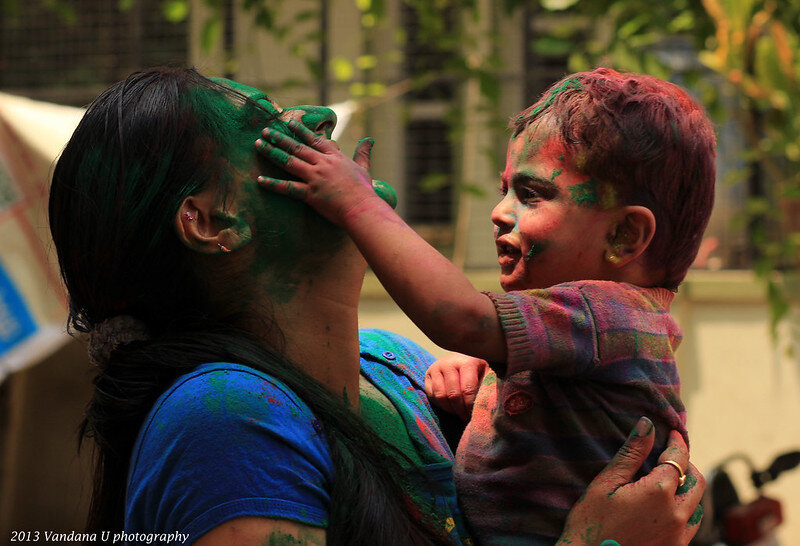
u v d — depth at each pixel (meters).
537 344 1.99
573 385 2.12
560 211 2.22
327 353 2.00
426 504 2.04
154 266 1.94
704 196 2.30
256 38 8.80
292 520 1.71
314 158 1.96
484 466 2.18
